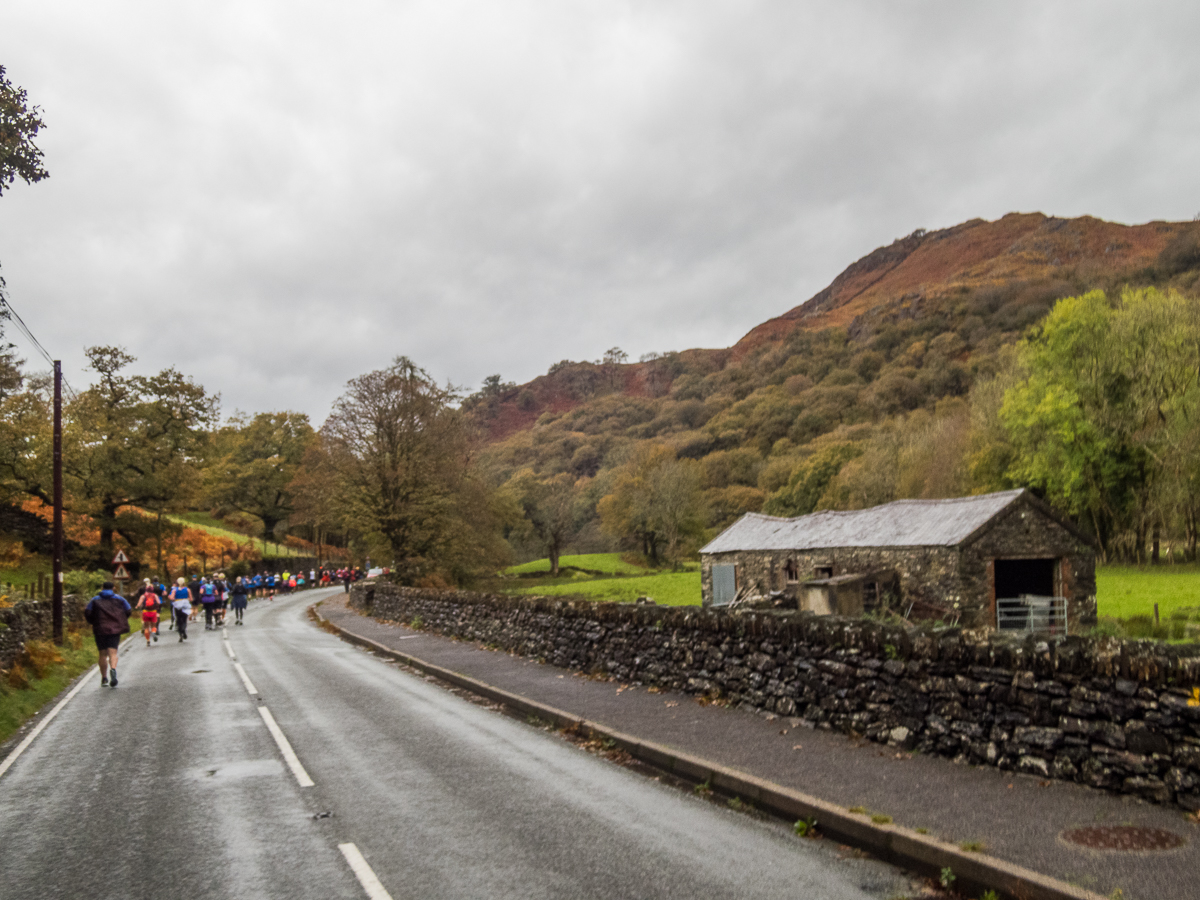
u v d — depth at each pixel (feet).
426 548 156.25
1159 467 151.64
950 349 540.93
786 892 16.75
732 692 35.50
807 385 578.66
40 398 159.94
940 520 93.91
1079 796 20.68
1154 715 20.08
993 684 24.06
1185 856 16.62
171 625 102.12
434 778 26.50
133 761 30.04
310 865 18.83
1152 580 129.18
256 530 299.79
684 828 21.06
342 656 65.31
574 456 612.29
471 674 49.26
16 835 21.68
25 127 38.73
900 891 16.87
